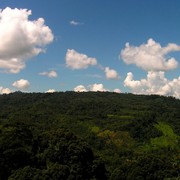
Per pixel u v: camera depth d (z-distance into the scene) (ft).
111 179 471.62
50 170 392.47
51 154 430.20
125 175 483.92
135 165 495.00
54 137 448.65
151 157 513.04
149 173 483.10
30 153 419.54
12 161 400.06
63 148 432.66
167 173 489.26
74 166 421.18
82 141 463.42
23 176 371.35
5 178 391.65
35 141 449.89
